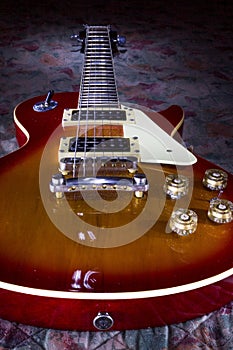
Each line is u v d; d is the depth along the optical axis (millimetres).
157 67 2465
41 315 814
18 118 1203
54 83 2232
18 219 798
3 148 1662
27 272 710
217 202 819
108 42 1503
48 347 969
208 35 3059
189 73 2408
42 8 3492
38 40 2822
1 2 3549
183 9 3629
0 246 747
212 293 808
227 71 2465
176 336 996
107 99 1209
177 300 791
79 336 989
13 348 966
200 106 2043
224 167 1613
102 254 737
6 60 2480
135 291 694
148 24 3232
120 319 819
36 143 1047
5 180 901
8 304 791
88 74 1319
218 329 1015
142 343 979
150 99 2094
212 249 757
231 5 3793
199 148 1717
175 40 2922
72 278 705
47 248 745
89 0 3744
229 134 1818
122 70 2393
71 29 3070
